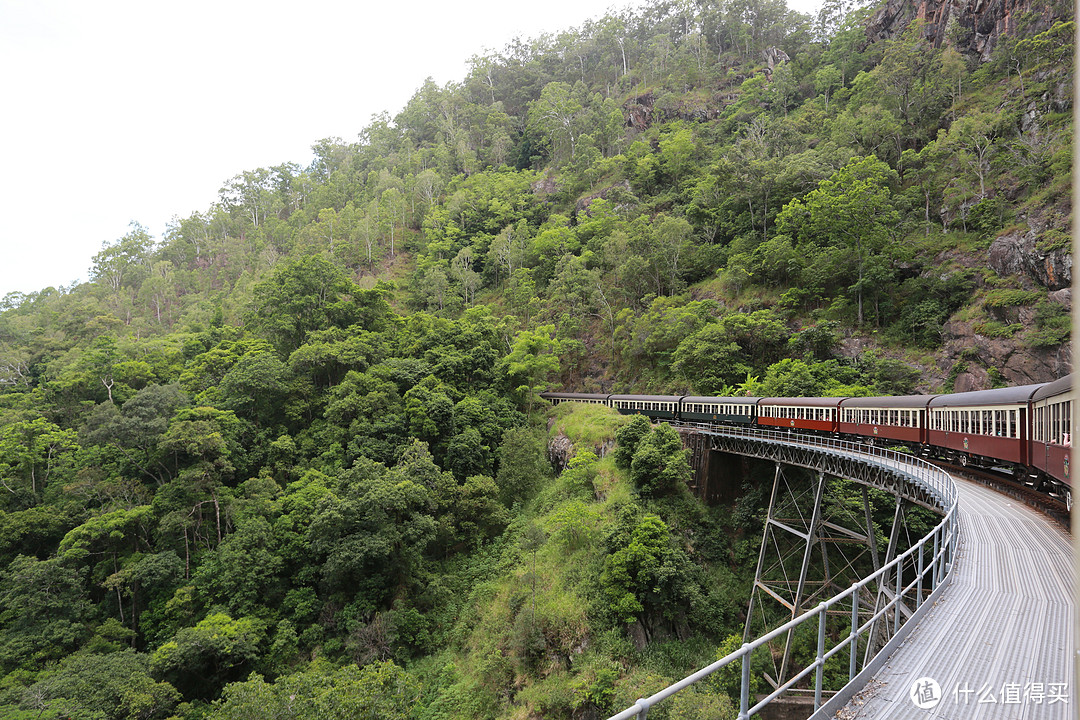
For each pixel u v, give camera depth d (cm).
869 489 3922
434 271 9112
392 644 3734
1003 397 2434
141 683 3041
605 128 11594
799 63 11762
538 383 6350
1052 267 4894
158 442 4556
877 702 797
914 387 5194
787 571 3888
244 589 3834
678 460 3978
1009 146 6150
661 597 3350
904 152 6931
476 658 3538
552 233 8906
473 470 4991
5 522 4241
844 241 6078
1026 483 2392
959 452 2952
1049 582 1371
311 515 4206
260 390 5366
